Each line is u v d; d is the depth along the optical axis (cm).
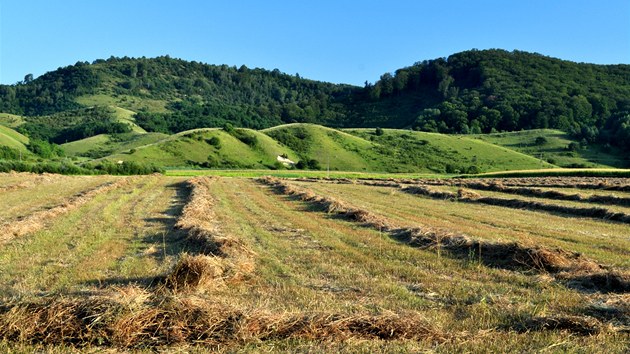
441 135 14138
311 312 757
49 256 1273
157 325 707
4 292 887
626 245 1498
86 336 688
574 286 1023
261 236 1627
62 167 6028
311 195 2911
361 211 2066
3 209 2334
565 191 3509
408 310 830
